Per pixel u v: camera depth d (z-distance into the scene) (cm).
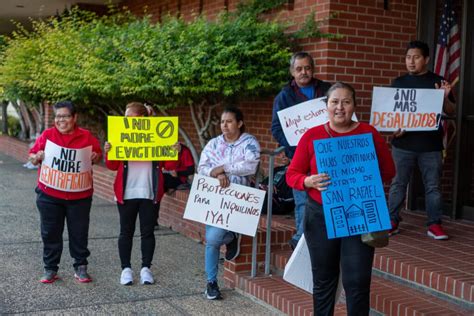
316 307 410
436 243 595
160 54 796
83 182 575
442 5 765
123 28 970
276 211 704
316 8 762
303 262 434
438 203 612
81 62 952
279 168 716
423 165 609
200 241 764
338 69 750
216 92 791
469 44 709
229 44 774
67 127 563
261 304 545
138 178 577
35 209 959
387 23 774
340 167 388
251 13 844
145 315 512
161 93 816
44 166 568
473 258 538
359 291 388
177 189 833
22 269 628
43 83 1092
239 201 544
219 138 554
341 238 396
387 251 557
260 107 869
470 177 725
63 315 504
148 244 591
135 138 565
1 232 792
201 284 599
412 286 506
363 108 766
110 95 932
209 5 1016
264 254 602
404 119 595
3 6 1580
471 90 713
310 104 546
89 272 625
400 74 786
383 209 388
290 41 787
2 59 1343
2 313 502
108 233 806
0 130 2192
